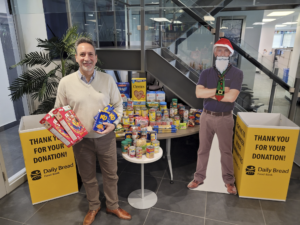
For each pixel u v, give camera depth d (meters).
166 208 2.13
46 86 2.48
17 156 2.96
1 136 3.23
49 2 2.38
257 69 2.68
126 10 2.48
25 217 2.02
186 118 2.62
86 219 1.93
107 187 1.94
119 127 2.30
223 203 2.20
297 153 2.78
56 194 2.26
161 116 2.62
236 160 2.41
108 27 3.24
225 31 2.72
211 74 2.13
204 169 2.37
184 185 2.51
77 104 1.62
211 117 2.20
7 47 2.97
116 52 2.89
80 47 1.50
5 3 2.64
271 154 2.08
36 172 2.09
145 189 2.42
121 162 3.03
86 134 1.61
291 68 2.50
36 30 3.04
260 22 2.63
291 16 2.44
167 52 3.04
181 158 3.14
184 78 2.78
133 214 2.05
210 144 2.32
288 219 1.99
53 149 2.10
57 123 1.52
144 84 2.71
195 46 2.89
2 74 3.15
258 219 1.99
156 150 2.02
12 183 2.40
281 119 2.34
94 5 2.37
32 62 2.53
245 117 2.40
